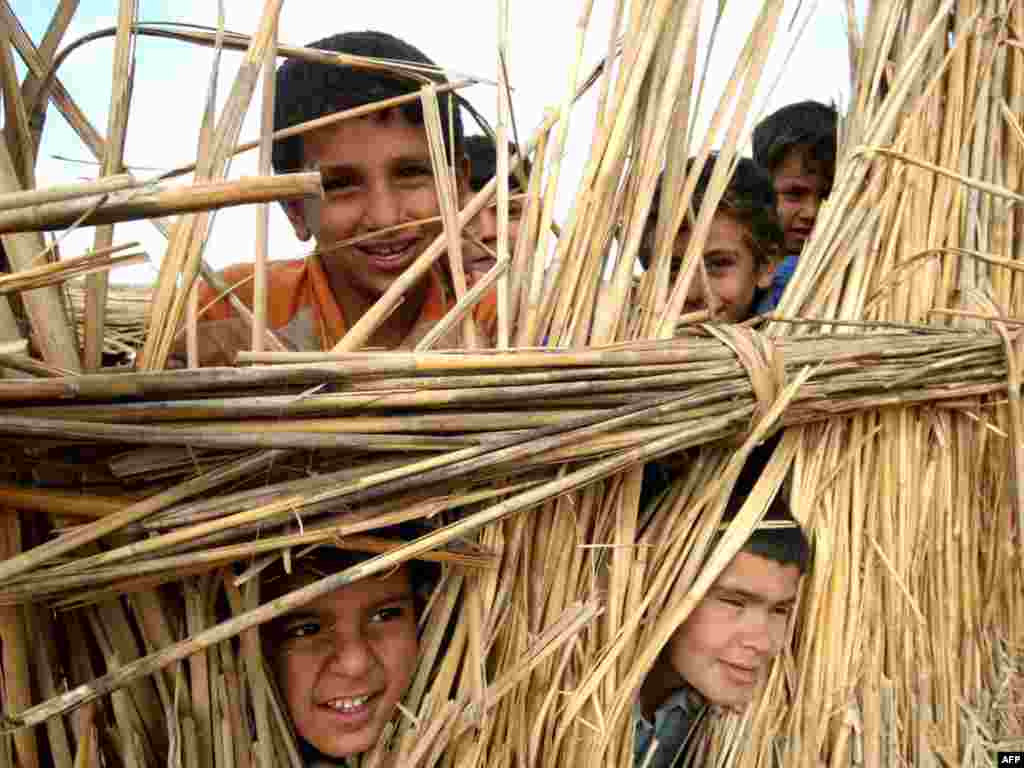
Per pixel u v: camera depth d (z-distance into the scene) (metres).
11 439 0.44
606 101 0.66
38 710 0.45
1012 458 0.87
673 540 0.71
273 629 0.62
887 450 0.86
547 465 0.59
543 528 0.66
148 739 0.54
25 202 0.36
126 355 0.69
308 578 0.61
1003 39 0.93
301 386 0.50
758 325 0.85
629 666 0.71
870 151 0.83
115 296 1.35
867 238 0.84
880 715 0.88
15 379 0.43
